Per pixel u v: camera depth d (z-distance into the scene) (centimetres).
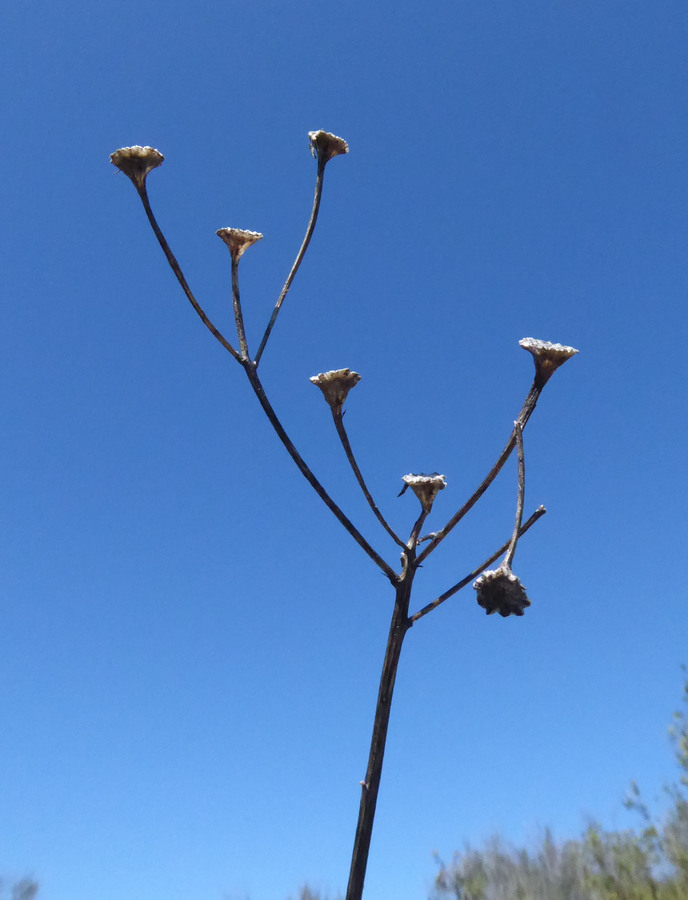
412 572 14
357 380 15
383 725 13
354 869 12
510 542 13
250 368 15
